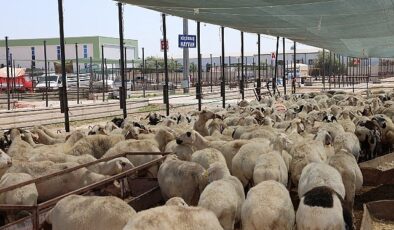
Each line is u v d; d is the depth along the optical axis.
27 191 8.93
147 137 14.07
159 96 47.88
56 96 44.00
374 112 22.16
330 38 29.11
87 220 6.75
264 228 6.95
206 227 5.88
